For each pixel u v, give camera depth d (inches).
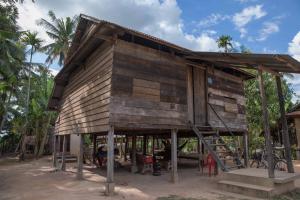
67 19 1138.0
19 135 1343.5
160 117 371.2
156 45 389.4
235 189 310.0
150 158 493.0
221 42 1115.3
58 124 625.6
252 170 360.8
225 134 572.1
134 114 342.6
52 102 636.1
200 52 371.6
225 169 357.4
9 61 823.1
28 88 1050.7
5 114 1003.3
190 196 295.7
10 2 583.5
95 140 647.8
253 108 893.8
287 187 313.7
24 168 637.3
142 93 356.8
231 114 497.0
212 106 459.5
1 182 422.3
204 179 401.4
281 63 309.3
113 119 322.3
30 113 1068.5
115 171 508.7
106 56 357.7
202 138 394.9
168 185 358.0
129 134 578.6
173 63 406.3
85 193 308.8
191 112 430.9
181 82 411.8
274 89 898.7
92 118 380.8
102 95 352.8
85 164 641.0
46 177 459.2
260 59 309.6
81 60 448.5
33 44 1093.8
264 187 293.1
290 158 342.6
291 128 905.5
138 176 439.5
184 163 662.5
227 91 500.4
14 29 734.5
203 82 460.4
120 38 358.9
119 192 311.6
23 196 305.0
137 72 357.4
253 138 856.9
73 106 491.5
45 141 1144.8
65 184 377.1
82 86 446.3
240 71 514.3
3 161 963.3
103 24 308.8
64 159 550.6
